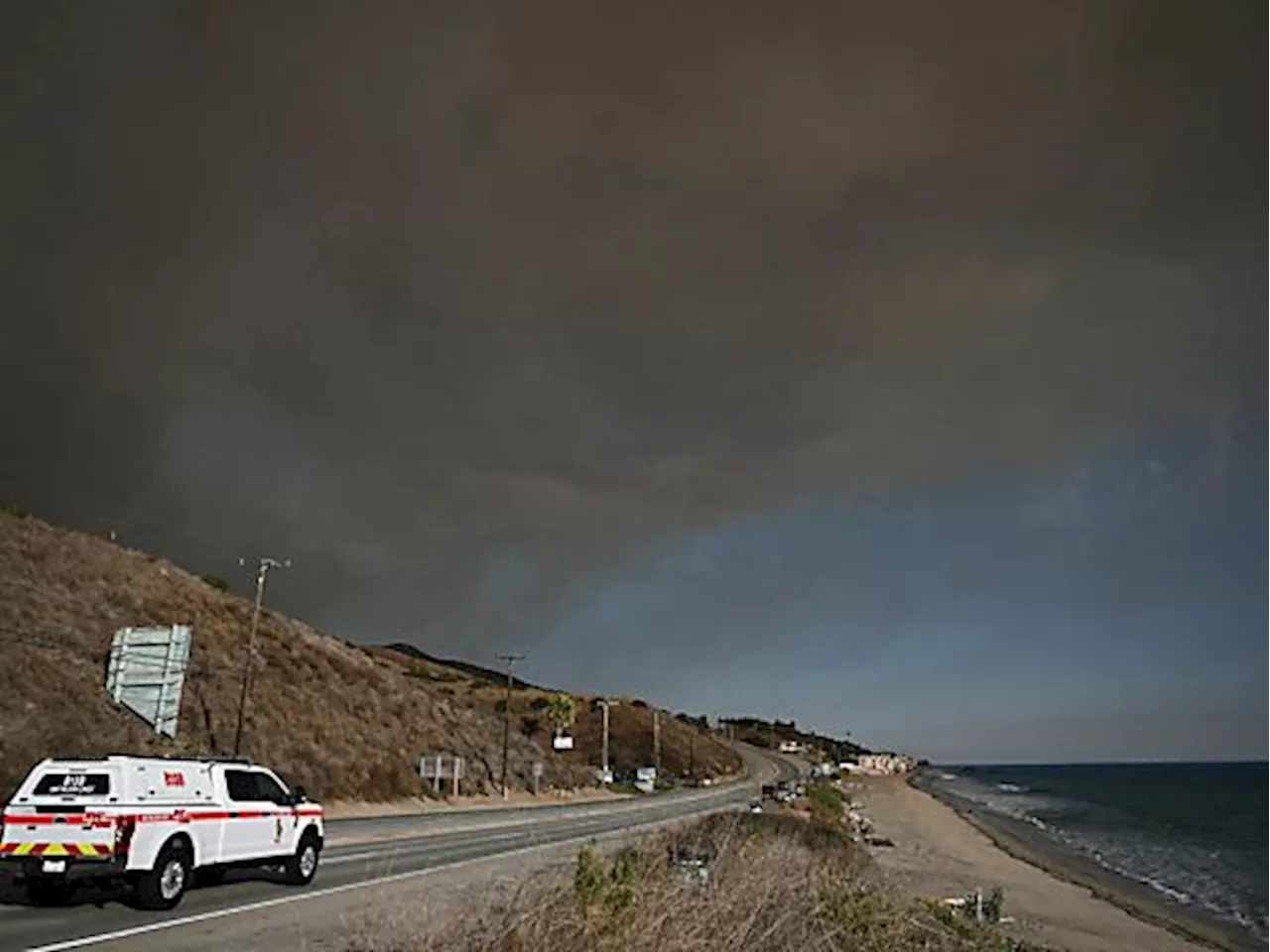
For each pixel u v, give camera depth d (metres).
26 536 50.62
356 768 52.50
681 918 10.10
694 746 150.50
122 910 15.45
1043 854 72.88
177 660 40.62
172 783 16.36
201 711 46.00
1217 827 106.12
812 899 12.05
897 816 99.69
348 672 65.69
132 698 40.06
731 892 11.33
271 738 48.62
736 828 22.48
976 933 15.36
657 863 12.09
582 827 41.78
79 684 38.66
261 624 61.69
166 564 61.81
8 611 41.16
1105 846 83.00
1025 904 44.22
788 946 10.52
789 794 88.12
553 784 78.56
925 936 13.28
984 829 92.44
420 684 85.00
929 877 49.62
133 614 49.38
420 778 58.31
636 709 156.88
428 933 10.99
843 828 72.00
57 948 12.16
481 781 67.00
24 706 34.03
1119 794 189.12
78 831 14.95
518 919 10.19
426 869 23.12
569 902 10.48
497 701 139.25
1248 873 65.44
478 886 16.58
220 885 19.28
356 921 13.77
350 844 30.66
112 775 15.41
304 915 15.27
